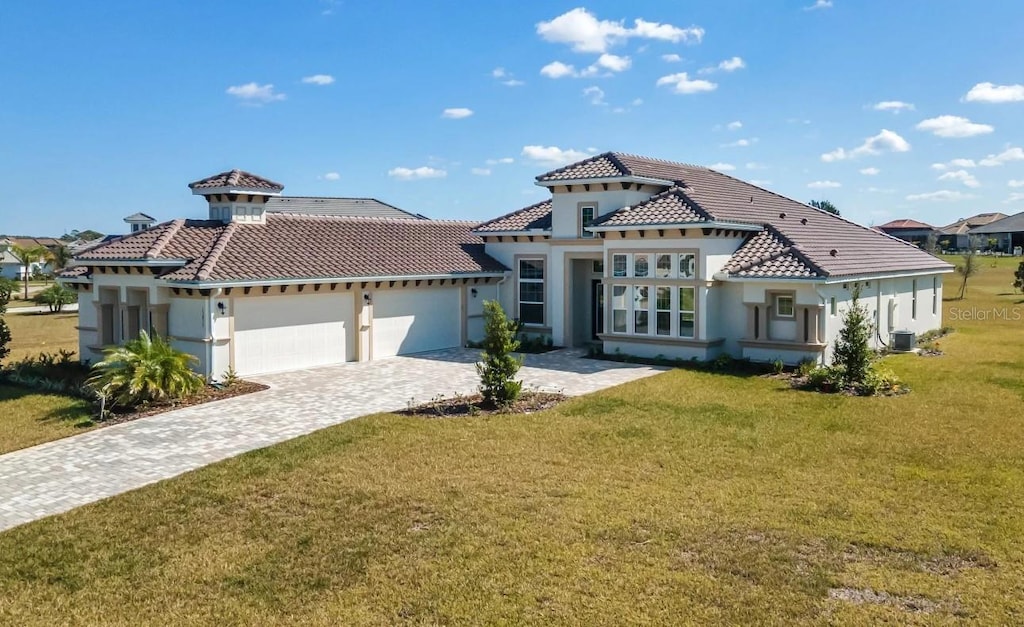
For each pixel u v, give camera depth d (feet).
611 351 76.84
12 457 44.14
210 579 28.04
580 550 29.27
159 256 64.39
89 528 32.96
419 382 63.41
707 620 24.14
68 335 122.21
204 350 63.16
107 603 26.63
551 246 84.58
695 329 70.90
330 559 29.25
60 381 67.10
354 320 74.43
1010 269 205.36
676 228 70.08
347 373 67.92
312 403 55.72
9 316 158.30
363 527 32.14
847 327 61.16
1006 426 45.96
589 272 86.79
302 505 34.81
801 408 51.60
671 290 72.23
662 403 53.57
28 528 33.09
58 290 168.86
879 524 31.07
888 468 38.24
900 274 81.41
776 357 68.39
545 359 75.36
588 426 47.32
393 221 91.30
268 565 28.99
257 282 64.59
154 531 32.53
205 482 38.11
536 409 52.21
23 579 28.63
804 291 66.59
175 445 45.39
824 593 25.59
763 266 68.95
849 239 86.12
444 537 30.78
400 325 78.89
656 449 42.32
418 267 79.25
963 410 50.29
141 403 54.85
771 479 36.99
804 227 82.02
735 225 71.20
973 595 25.09
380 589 26.81
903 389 56.85
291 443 44.65
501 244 89.81
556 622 24.27
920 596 25.20
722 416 49.55
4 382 69.05
